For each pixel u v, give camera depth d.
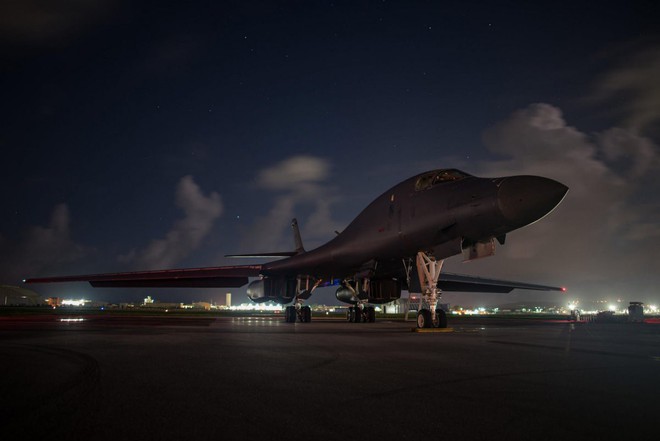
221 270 24.53
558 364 6.65
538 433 3.21
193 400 4.20
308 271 21.41
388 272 18.17
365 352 8.10
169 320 25.30
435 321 15.07
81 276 26.50
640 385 4.99
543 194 12.22
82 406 3.96
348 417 3.62
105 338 10.97
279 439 3.08
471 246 14.79
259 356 7.43
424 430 3.27
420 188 15.97
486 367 6.30
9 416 3.64
